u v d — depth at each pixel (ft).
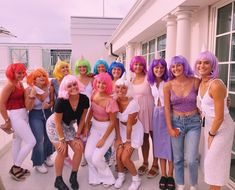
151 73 9.09
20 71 9.21
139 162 11.78
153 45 20.54
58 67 10.71
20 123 9.53
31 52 54.08
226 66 9.71
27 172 10.38
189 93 7.89
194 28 11.92
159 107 8.98
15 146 10.02
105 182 9.45
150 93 9.64
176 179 8.66
